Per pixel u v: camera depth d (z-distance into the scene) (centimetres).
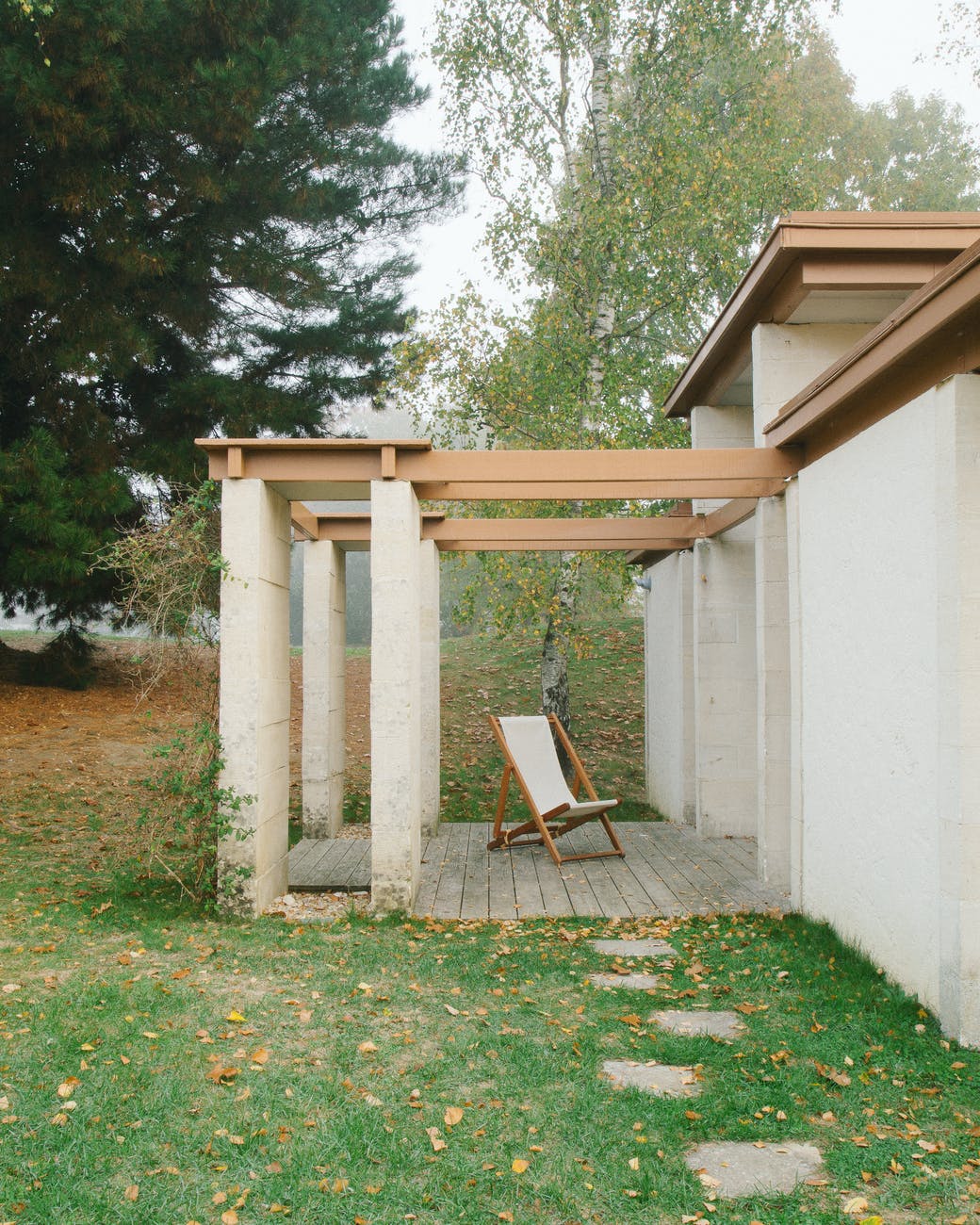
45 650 1365
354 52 1232
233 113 1031
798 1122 312
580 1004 433
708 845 830
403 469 589
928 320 383
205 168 1076
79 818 813
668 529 866
